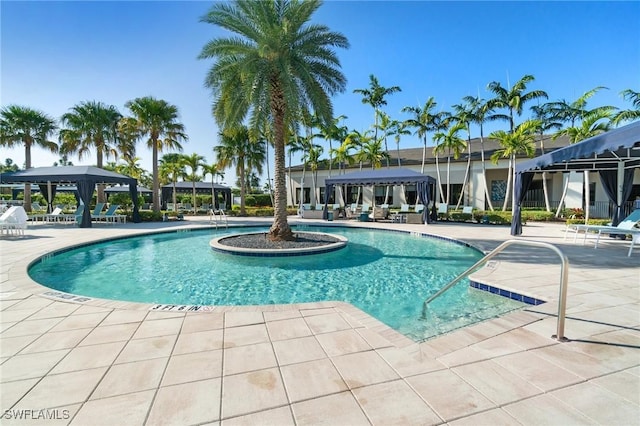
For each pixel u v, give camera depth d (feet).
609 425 6.23
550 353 9.17
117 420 6.37
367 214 62.28
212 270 24.22
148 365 8.56
